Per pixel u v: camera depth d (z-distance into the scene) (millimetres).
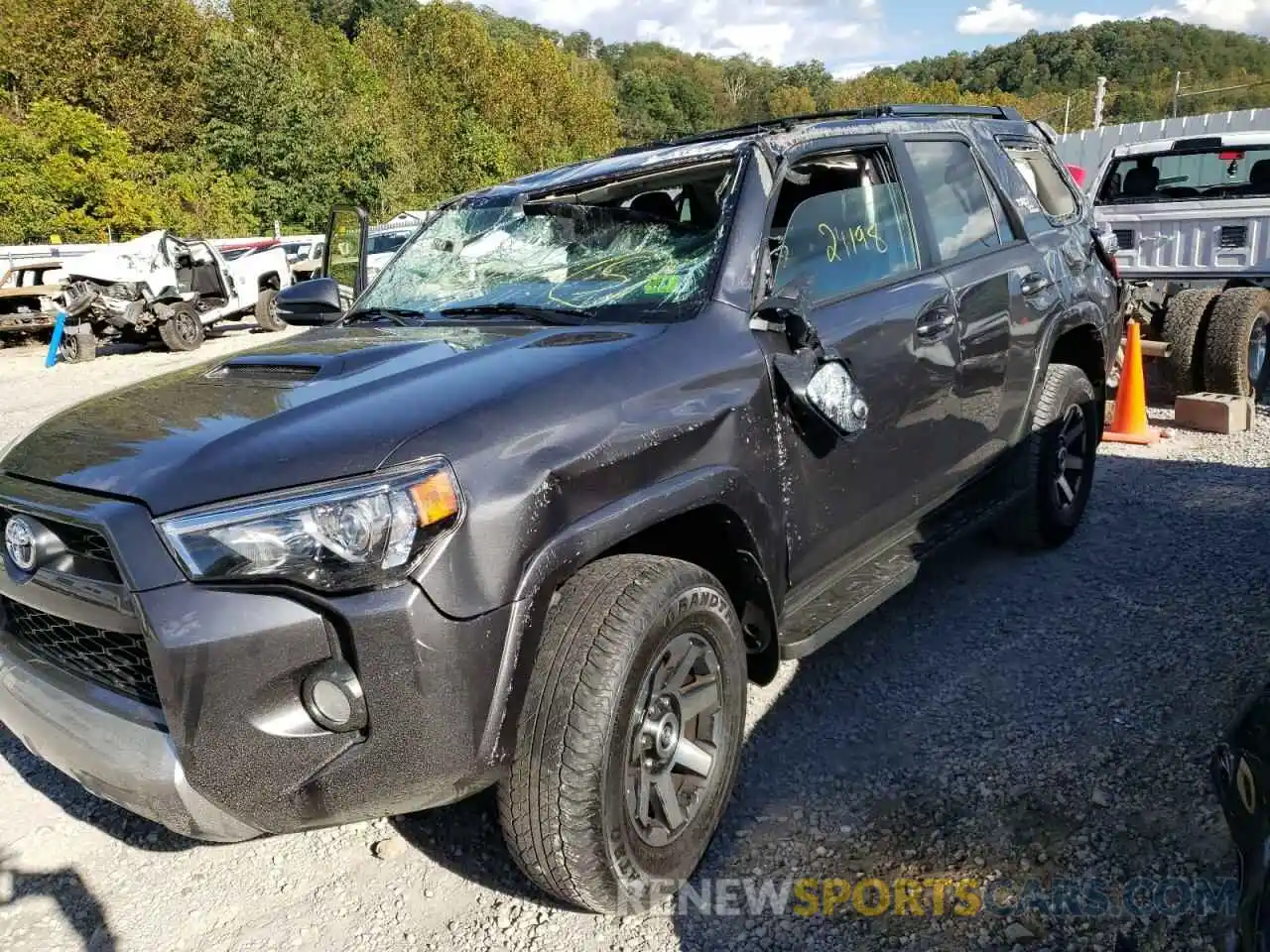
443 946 2445
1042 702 3332
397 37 61062
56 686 2354
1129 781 2855
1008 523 4531
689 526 2695
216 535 1989
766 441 2732
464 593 2037
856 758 3096
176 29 36906
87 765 2209
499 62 57750
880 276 3391
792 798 2912
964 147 4129
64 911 2664
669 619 2330
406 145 45281
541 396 2295
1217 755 1874
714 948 2367
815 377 2787
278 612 1971
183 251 15992
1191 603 3969
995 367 3855
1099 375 4863
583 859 2221
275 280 17969
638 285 2979
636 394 2434
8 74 35531
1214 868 2479
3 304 16500
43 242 27016
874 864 2615
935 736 3184
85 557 2180
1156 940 2270
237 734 1999
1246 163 8367
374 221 32156
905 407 3326
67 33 35656
